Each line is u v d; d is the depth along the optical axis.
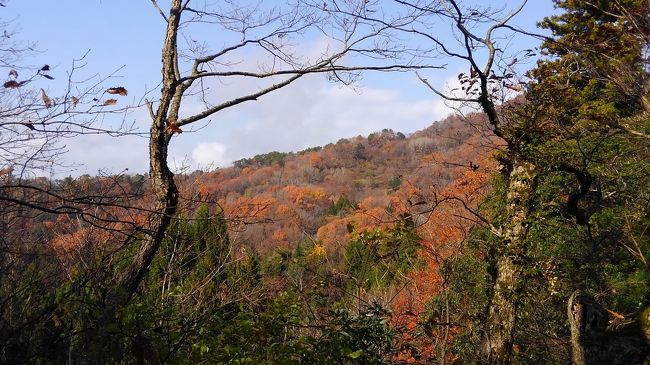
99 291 4.87
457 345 7.07
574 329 4.71
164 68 5.95
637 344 4.53
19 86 3.73
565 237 8.56
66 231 5.13
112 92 3.88
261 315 5.29
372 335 5.73
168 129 5.49
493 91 6.44
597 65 7.45
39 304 4.59
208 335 5.16
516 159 6.61
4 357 4.12
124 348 4.62
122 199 4.53
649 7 7.40
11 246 4.38
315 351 5.23
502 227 6.57
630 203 8.77
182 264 6.93
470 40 5.90
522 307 6.54
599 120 7.61
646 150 8.55
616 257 9.60
